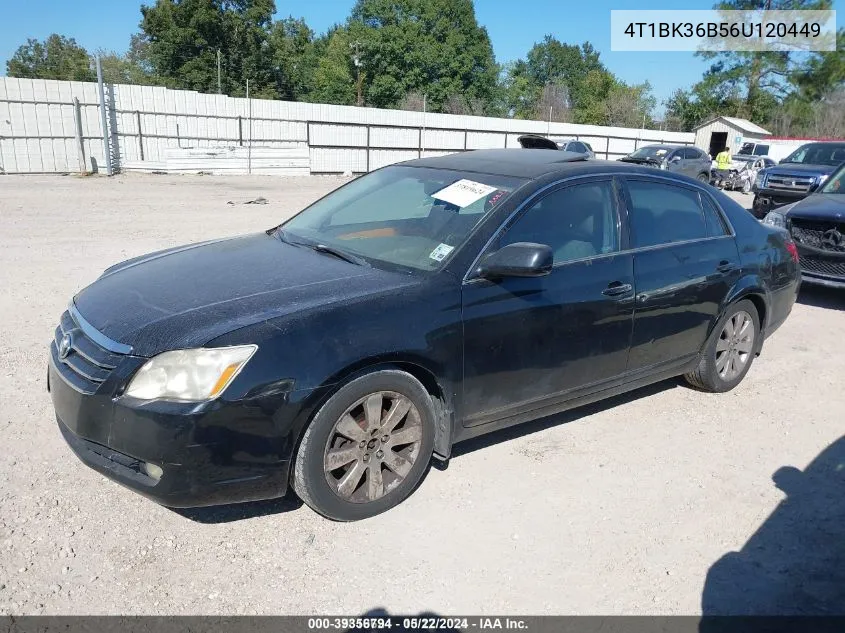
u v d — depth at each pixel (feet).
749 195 86.63
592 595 9.34
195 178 76.33
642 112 204.74
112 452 9.48
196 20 173.68
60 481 11.32
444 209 12.60
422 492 11.57
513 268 11.01
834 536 10.98
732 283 15.62
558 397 12.87
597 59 331.77
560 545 10.36
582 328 12.67
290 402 9.48
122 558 9.56
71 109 73.41
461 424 11.57
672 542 10.61
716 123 145.28
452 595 9.19
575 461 12.92
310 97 210.59
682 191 15.25
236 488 9.48
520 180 12.79
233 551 9.84
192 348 9.23
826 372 18.74
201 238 34.17
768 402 16.34
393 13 197.98
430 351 10.68
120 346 9.56
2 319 19.52
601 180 13.60
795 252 18.19
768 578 9.90
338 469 10.51
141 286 11.31
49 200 48.24
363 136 98.12
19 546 9.65
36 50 250.98
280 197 57.88
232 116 86.79
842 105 179.22
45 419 13.44
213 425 9.07
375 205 13.83
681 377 17.85
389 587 9.27
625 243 13.61
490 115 211.61
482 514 11.03
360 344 10.00
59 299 21.77
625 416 15.11
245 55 184.24
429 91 199.41
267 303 10.19
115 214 42.06
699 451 13.62
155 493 9.18
